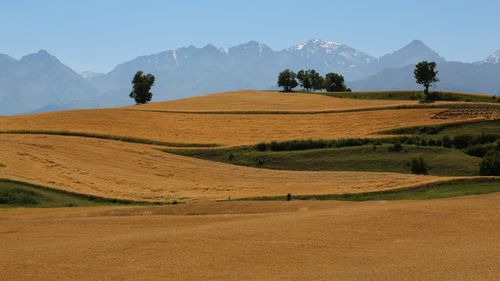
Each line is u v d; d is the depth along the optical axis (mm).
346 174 66062
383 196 51500
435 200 40000
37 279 20500
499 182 52719
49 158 67062
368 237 26875
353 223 29969
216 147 84062
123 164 69875
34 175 57469
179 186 60125
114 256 23672
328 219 31281
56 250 24906
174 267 21969
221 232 28312
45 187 52781
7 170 57250
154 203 50969
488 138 83062
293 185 60188
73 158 69375
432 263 21766
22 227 32219
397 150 77188
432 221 30266
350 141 83688
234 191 57125
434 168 70062
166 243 25938
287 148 83000
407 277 19750
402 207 34594
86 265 22312
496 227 28781
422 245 25203
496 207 34219
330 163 74250
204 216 35875
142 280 20344
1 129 88500
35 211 41750
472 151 78375
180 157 77688
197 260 23000
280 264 22375
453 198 42438
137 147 81188
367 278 19844
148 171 67688
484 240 25984
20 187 51219
